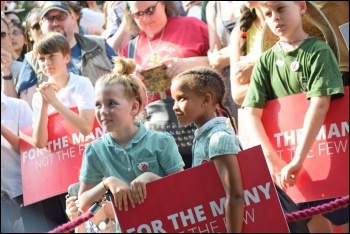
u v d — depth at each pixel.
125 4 7.68
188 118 5.18
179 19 7.53
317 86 5.82
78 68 7.25
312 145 5.82
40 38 6.88
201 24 7.59
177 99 5.20
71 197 5.98
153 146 5.23
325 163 5.80
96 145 5.30
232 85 6.82
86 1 9.13
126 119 5.23
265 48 6.29
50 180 6.71
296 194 5.86
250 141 6.06
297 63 5.93
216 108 5.29
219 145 4.76
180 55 7.34
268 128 6.01
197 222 4.74
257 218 4.72
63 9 7.44
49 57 6.82
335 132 5.80
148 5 7.38
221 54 7.23
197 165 4.88
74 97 6.80
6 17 8.20
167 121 6.95
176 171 5.23
